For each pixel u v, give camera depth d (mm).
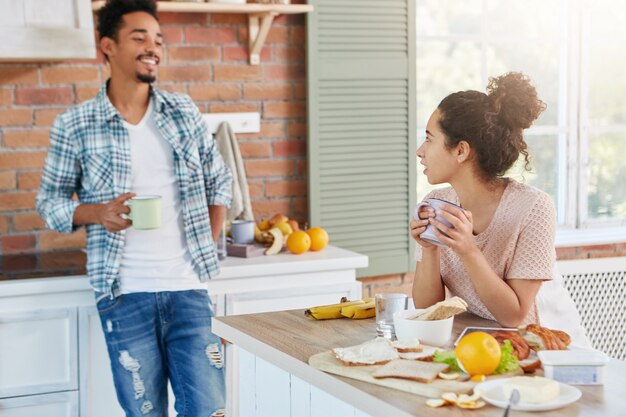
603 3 4633
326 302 3545
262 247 3633
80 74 3711
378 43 4090
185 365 2988
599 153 4707
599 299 4344
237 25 3936
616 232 4645
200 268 3066
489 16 4469
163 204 3027
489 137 2174
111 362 3014
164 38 3828
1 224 3656
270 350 1944
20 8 3238
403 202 4203
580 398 1540
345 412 1805
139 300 2982
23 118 3650
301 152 4086
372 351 1772
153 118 3045
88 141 3010
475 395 1521
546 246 2184
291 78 4039
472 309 2314
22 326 3158
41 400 3197
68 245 3777
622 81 4707
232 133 3869
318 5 3959
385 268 4188
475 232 2266
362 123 4090
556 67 4613
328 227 4066
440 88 4406
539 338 1793
